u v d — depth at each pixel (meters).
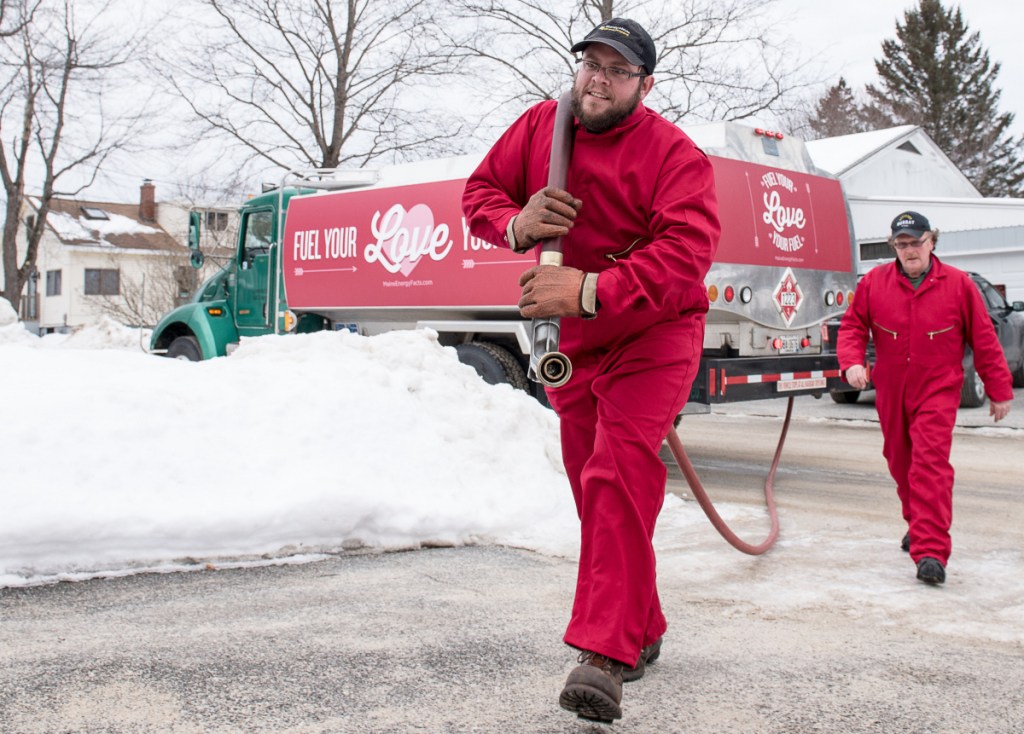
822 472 8.32
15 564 4.22
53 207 43.88
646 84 2.87
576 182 2.92
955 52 56.00
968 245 21.94
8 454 4.39
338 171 10.42
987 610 4.09
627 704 2.95
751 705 2.96
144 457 4.69
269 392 5.41
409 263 9.38
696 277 2.72
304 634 3.57
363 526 5.04
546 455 6.15
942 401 4.70
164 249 38.38
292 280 10.62
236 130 22.52
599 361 2.99
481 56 21.45
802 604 4.12
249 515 4.69
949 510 4.59
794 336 8.64
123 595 4.04
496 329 8.91
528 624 3.73
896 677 3.25
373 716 2.81
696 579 4.53
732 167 8.13
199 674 3.13
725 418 13.60
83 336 14.97
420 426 5.68
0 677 3.07
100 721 2.74
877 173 29.02
